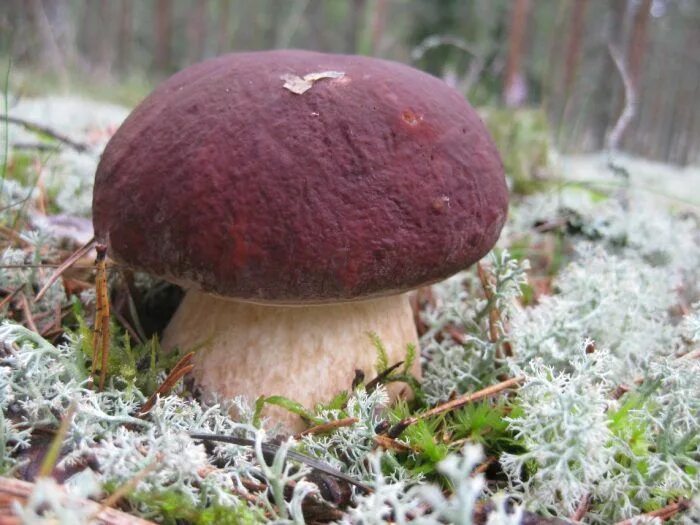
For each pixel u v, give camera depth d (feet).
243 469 0.32
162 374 0.40
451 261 0.38
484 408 0.39
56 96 1.32
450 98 0.41
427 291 0.59
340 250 0.34
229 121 0.36
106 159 0.40
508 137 1.05
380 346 0.41
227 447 0.33
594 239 0.69
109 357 0.39
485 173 0.40
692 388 0.36
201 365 0.41
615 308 0.48
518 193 0.98
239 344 0.40
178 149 0.36
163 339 0.45
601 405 0.34
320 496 0.31
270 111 0.36
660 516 0.32
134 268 0.38
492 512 0.29
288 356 0.40
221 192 0.34
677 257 0.63
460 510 0.23
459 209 0.38
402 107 0.37
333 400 0.39
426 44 0.96
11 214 0.57
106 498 0.29
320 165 0.35
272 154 0.35
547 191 0.86
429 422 0.40
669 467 0.33
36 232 0.51
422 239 0.36
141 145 0.37
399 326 0.45
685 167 2.23
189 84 0.39
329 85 0.37
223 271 0.35
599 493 0.33
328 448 0.37
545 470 0.31
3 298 0.47
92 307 0.48
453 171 0.38
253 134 0.35
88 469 0.29
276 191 0.34
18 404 0.35
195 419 0.37
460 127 0.40
